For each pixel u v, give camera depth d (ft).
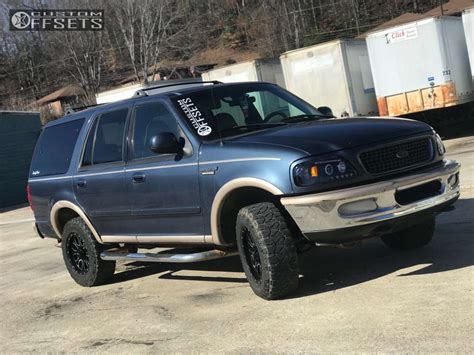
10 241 42.68
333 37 212.84
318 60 57.11
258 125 18.43
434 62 51.65
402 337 12.73
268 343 13.74
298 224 15.47
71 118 23.36
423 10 207.82
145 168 18.99
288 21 222.48
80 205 21.98
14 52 214.69
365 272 17.87
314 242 15.76
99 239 21.84
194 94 19.22
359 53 58.44
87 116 22.33
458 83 52.26
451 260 17.53
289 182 15.25
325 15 223.30
